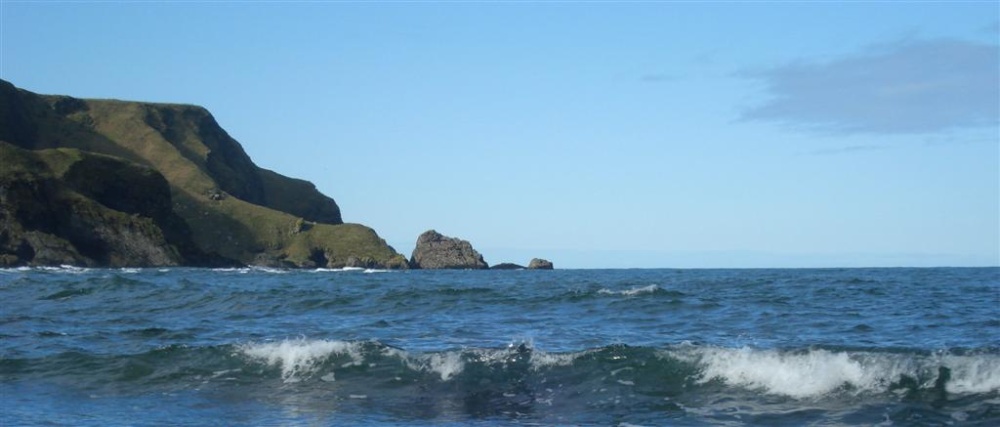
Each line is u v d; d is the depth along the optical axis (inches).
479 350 672.4
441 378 614.5
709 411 527.2
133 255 5482.3
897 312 1167.6
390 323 1040.8
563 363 631.8
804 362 585.6
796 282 2468.0
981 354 603.8
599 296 1427.2
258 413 535.2
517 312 1195.3
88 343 796.6
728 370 593.3
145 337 848.9
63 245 5098.4
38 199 5221.5
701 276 3676.2
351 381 609.6
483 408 548.1
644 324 1016.9
